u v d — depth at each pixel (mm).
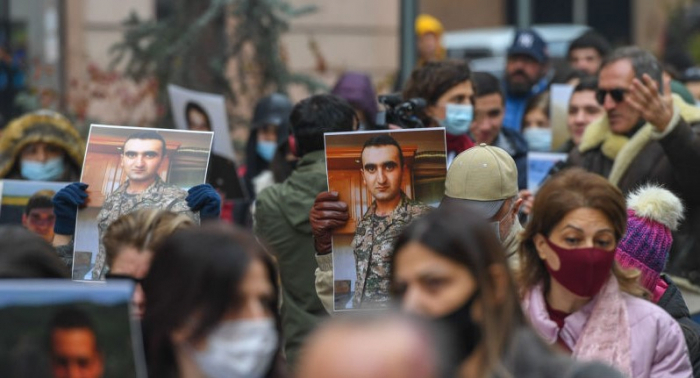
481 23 45062
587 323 8133
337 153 9789
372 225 9719
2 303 6000
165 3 26250
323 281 10109
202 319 6129
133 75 21328
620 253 9352
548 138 16766
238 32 21031
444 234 6355
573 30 35656
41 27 26547
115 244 7582
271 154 16625
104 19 26766
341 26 29047
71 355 6008
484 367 6289
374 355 4293
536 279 8289
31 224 11109
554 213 8078
